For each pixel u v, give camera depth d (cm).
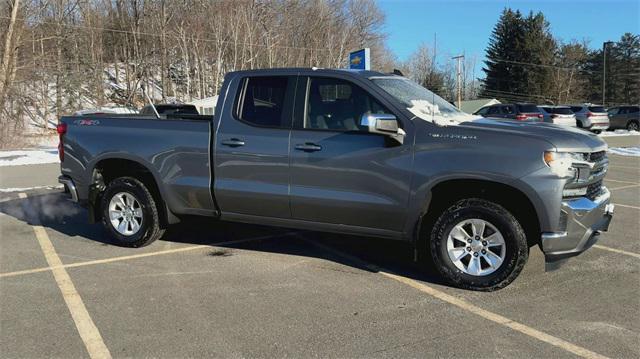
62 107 3831
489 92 6994
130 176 621
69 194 636
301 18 4919
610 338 373
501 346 362
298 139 507
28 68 3145
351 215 497
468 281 463
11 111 2862
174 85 5038
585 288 469
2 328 394
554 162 427
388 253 586
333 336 379
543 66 6706
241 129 534
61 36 3550
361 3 5572
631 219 741
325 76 511
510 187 443
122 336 380
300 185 509
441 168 454
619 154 1798
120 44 5081
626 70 8000
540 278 495
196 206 568
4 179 1243
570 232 435
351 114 496
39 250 604
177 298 452
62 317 413
